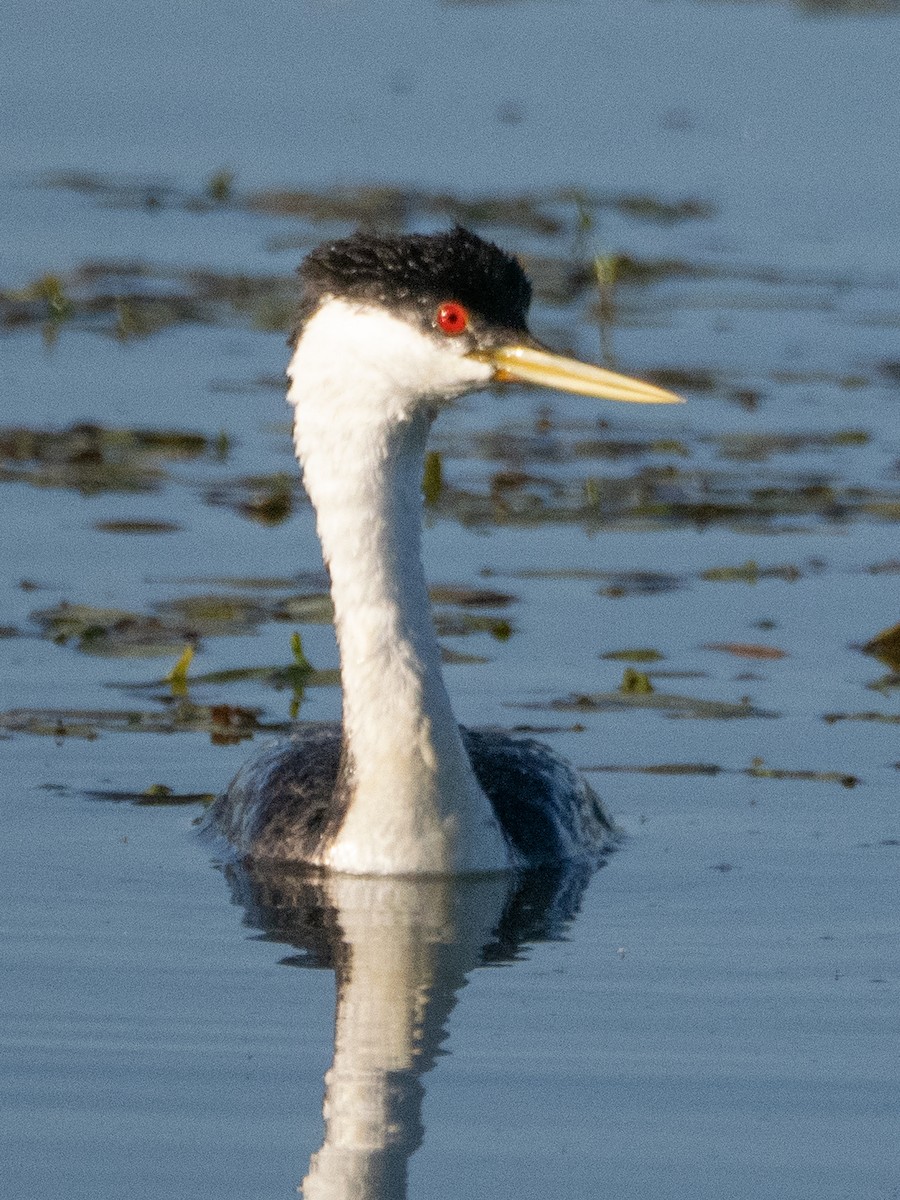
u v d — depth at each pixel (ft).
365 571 36.19
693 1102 28.55
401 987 32.12
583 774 41.32
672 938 34.22
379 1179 26.48
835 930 34.50
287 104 105.09
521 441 63.41
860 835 38.70
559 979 32.50
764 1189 26.32
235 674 46.09
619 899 35.96
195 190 90.48
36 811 39.34
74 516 55.88
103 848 37.81
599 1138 27.55
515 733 43.11
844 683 46.26
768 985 32.32
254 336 72.59
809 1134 27.68
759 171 96.02
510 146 98.68
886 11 131.54
